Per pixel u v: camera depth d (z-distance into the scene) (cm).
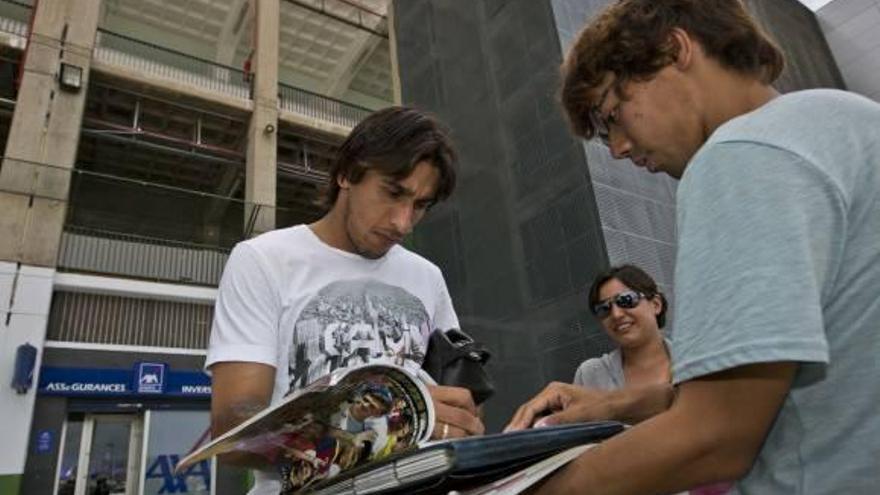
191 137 1282
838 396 61
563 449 67
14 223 820
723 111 78
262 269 128
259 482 118
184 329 908
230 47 1672
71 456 792
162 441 839
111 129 1162
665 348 245
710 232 63
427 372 136
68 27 1026
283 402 71
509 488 59
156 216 929
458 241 1108
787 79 1366
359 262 142
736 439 57
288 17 1642
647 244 905
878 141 67
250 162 1191
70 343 818
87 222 882
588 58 87
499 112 1102
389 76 1878
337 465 79
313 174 1340
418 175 129
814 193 61
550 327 906
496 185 1067
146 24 1627
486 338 998
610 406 115
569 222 922
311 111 1333
